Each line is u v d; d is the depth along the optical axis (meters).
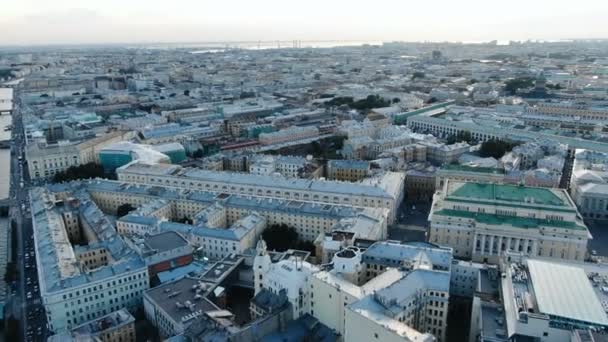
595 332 179.75
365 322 193.12
